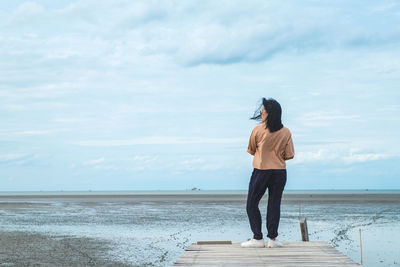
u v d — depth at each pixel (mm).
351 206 33812
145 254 12570
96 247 13812
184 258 5223
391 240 15133
